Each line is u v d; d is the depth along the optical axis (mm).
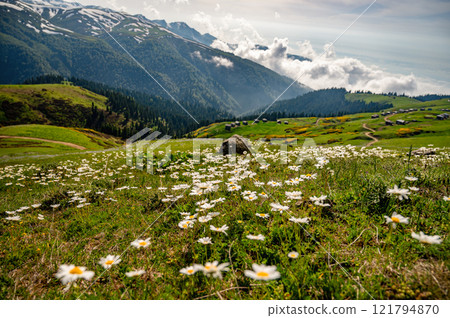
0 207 7508
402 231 3518
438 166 6719
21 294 3236
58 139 78125
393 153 11578
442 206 3986
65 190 8281
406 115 141125
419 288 2480
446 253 2781
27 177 14312
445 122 110625
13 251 4301
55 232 5285
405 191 3305
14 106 176500
